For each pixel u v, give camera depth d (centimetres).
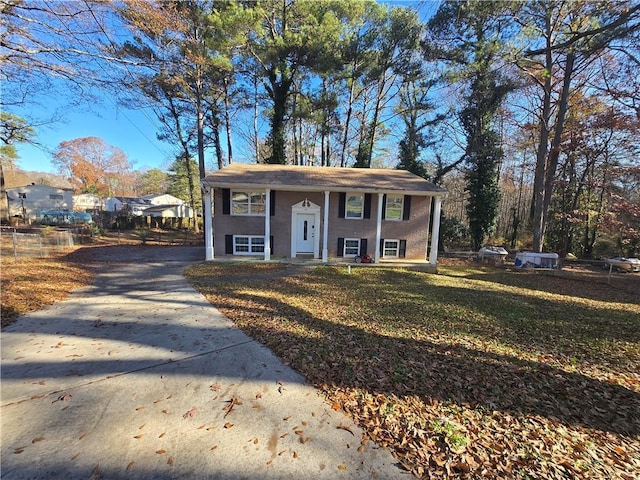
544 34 1712
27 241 1695
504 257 2036
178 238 2681
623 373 465
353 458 278
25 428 311
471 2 1688
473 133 2214
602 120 1934
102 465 266
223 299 816
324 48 1908
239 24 1634
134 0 962
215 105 2316
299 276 1177
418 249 1664
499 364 479
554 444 303
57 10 947
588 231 2475
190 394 376
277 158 2222
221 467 266
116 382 401
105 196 6228
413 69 2181
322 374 428
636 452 297
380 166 3488
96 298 818
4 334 559
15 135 1794
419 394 384
